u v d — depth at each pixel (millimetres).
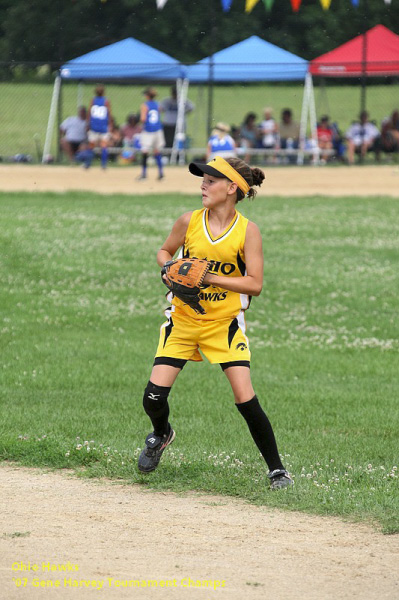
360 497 17047
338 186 71188
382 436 22375
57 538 14922
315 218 57156
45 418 22891
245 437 21719
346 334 34656
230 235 16828
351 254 48094
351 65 83312
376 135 87500
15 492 17391
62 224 52375
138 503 16859
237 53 85062
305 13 108375
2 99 133250
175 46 106375
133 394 25984
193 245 17094
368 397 26250
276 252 48000
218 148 66562
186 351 17359
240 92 163625
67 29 100812
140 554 14289
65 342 32250
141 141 71312
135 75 83500
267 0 83625
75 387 26625
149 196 63594
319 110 134125
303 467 19188
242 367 17172
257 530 15492
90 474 18484
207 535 15188
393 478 18391
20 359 29594
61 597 12711
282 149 85500
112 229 51750
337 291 40906
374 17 108562
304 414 24375
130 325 35281
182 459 19250
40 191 64562
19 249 46188
